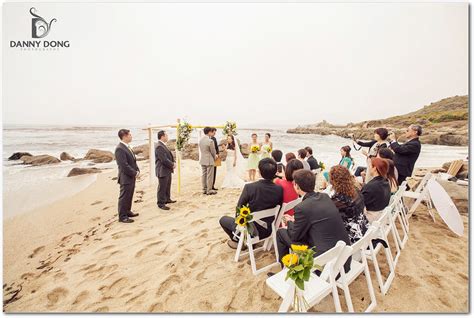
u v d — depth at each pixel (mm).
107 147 14969
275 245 2676
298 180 2027
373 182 2600
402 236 3303
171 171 5105
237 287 2318
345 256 1550
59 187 7055
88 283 2498
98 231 3889
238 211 2508
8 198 5922
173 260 2812
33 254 3285
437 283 2305
